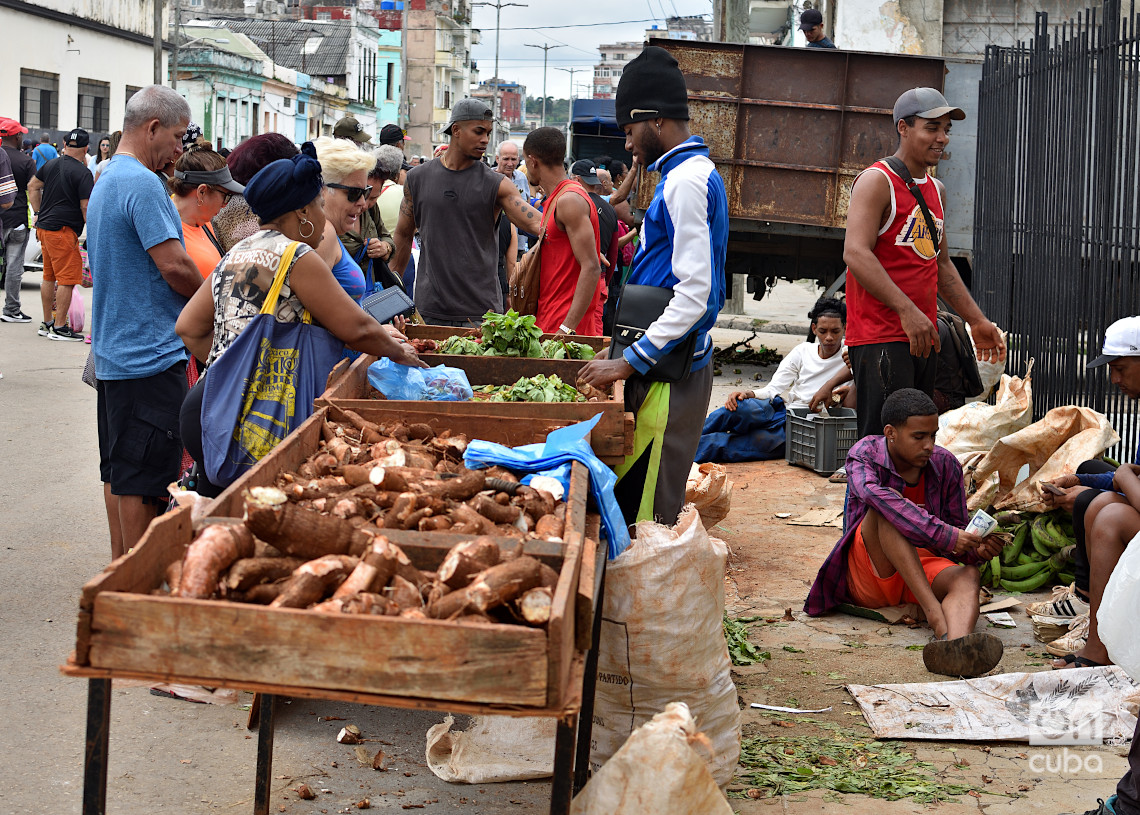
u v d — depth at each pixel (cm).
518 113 15400
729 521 723
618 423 396
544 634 216
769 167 1202
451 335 568
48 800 337
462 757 364
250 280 396
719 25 1808
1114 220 760
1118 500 471
